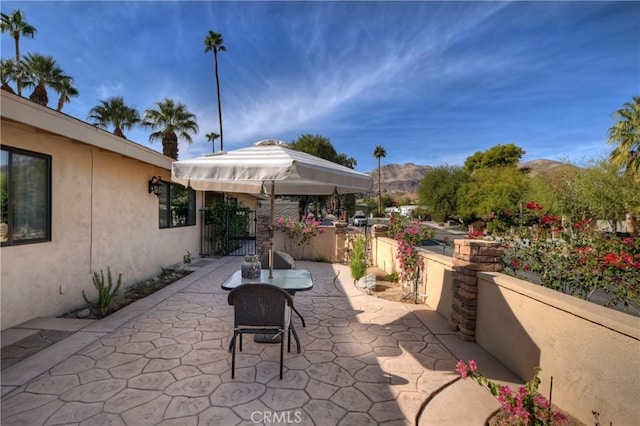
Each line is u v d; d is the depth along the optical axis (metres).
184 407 2.38
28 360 3.10
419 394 2.60
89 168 5.23
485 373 2.94
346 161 37.00
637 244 3.21
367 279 5.95
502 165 39.72
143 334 3.77
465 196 28.02
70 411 2.32
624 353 1.88
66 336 3.69
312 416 2.30
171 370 2.92
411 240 5.77
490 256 3.62
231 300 2.85
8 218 3.91
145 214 6.95
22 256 4.05
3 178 3.85
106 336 3.70
